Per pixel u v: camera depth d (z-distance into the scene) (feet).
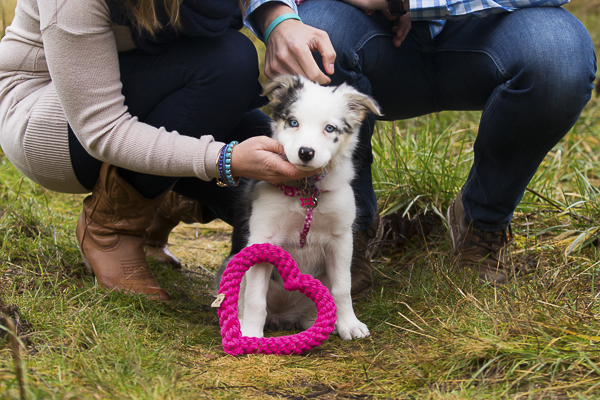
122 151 7.32
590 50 8.04
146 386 5.07
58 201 14.66
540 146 8.38
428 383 5.69
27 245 9.57
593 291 8.09
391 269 11.03
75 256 9.70
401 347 6.95
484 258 9.37
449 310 7.75
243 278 8.33
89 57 7.00
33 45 7.99
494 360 5.79
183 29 7.72
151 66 8.13
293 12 8.65
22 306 7.07
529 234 11.48
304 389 5.87
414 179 12.93
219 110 8.50
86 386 5.07
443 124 19.20
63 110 7.38
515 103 8.05
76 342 6.28
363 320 8.67
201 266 11.77
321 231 8.50
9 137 8.23
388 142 14.82
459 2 8.18
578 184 12.80
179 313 8.58
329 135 7.90
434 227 12.37
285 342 7.02
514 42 8.06
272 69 8.75
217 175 7.43
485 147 8.77
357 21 8.83
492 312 7.11
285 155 7.65
